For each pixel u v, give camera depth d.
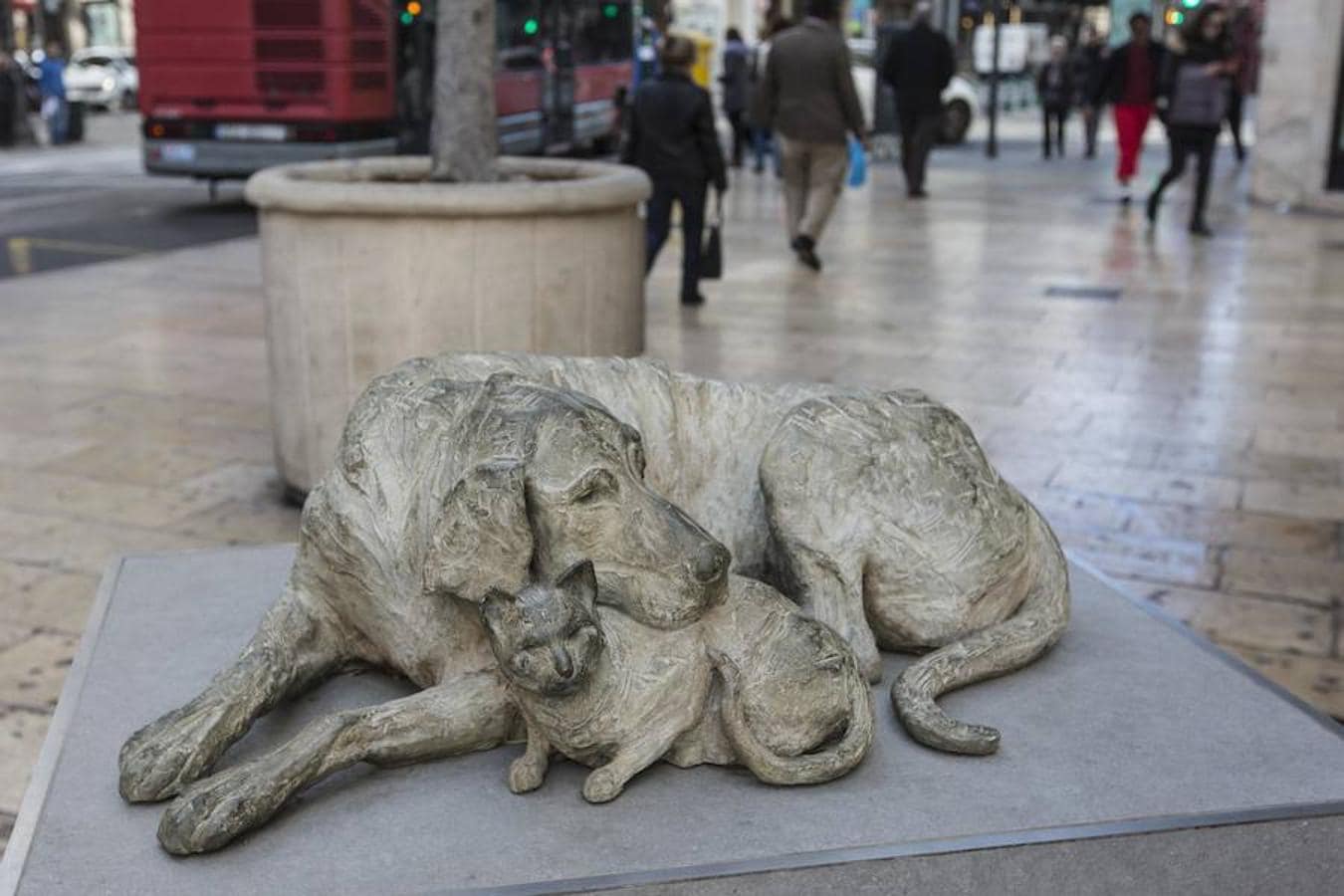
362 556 2.64
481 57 5.50
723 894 2.26
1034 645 3.02
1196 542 5.37
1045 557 3.14
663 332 9.23
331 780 2.53
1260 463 6.38
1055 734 2.78
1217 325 9.55
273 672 2.66
